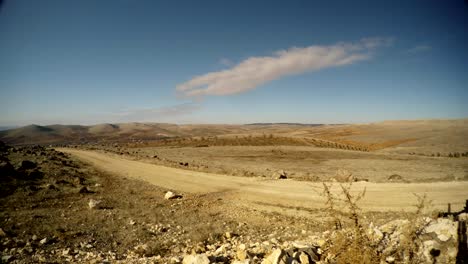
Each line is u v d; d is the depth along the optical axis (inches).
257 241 348.5
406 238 180.4
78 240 348.2
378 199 518.6
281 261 187.9
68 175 788.6
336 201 520.4
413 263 166.4
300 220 450.6
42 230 371.6
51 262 272.4
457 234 175.6
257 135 3789.4
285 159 1781.5
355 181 721.6
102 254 303.4
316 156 1920.5
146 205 555.2
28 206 486.0
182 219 463.2
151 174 959.0
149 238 366.3
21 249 306.3
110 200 573.3
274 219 466.0
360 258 172.4
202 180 845.2
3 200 499.5
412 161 1612.9
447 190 561.9
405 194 545.0
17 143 7268.7
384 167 1391.5
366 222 385.1
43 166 838.5
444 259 164.9
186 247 328.5
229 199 613.3
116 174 939.3
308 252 201.8
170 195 625.9
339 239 195.8
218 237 375.6
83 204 531.5
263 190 675.4
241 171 1042.1
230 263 227.0
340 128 6486.2
